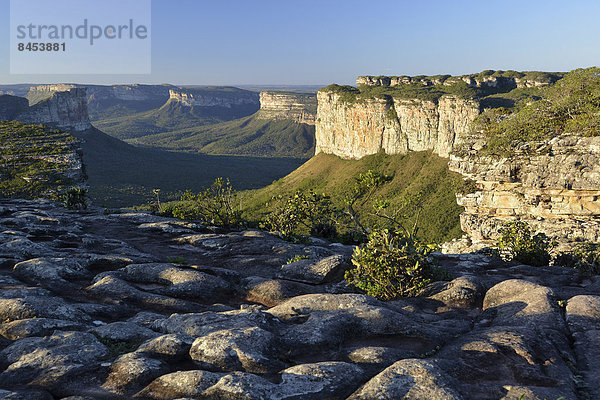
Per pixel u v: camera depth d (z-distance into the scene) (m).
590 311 9.85
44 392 6.75
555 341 8.55
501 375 7.19
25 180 122.44
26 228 26.62
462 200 48.84
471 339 8.59
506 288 12.45
